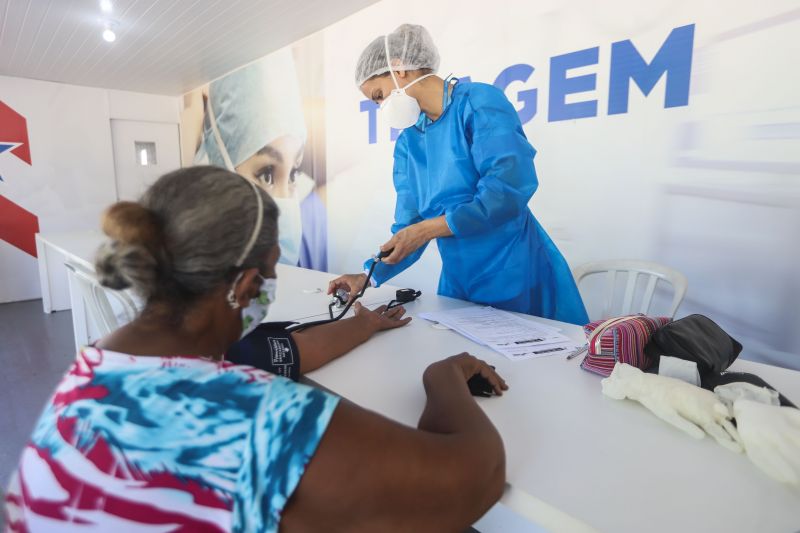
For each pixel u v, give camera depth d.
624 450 0.62
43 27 3.45
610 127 2.17
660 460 0.59
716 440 0.64
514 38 2.48
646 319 0.90
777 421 0.58
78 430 0.43
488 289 1.52
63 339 3.55
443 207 1.45
